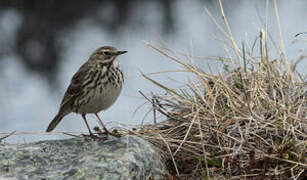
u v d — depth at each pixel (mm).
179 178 9828
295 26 26125
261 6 31266
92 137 10641
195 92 11562
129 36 29453
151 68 23188
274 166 9703
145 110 18234
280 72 12258
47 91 23500
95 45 28375
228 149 10023
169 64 23359
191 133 10719
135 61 24547
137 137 10305
